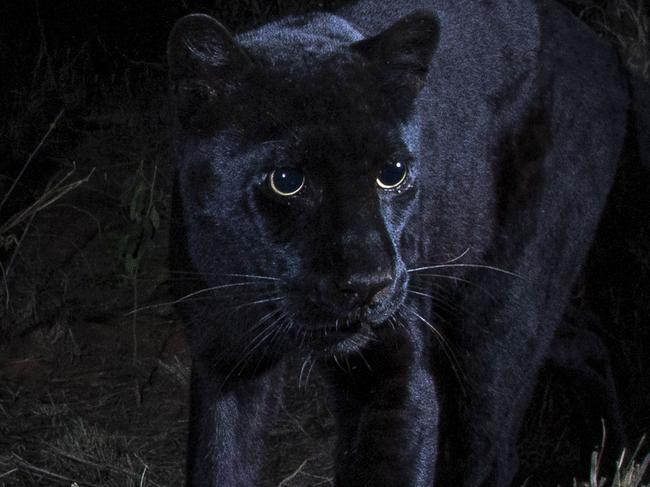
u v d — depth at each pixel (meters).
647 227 4.28
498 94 3.69
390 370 3.27
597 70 3.98
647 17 5.99
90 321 5.03
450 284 3.69
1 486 3.94
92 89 6.98
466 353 3.77
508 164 3.74
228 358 3.33
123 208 5.70
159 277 5.30
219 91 3.06
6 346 4.87
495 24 3.74
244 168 3.00
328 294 2.88
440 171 3.50
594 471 3.66
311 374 4.70
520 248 3.77
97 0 7.32
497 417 3.81
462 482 3.85
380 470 3.27
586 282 4.40
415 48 3.11
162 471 4.11
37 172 6.15
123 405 4.50
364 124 2.94
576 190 3.88
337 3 6.34
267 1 6.74
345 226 2.89
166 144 6.16
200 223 3.14
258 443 3.49
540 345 3.88
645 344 4.47
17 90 6.81
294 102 2.96
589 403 4.12
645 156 4.09
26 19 7.32
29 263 5.37
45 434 4.29
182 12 7.22
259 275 3.06
